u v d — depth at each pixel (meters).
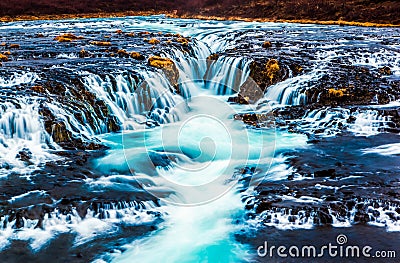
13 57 13.52
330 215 6.07
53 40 18.09
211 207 6.48
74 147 8.32
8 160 7.67
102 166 7.55
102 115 9.66
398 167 7.52
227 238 5.86
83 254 5.52
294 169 7.50
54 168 7.45
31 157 7.84
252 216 6.25
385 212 6.12
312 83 11.83
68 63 12.61
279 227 6.04
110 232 5.95
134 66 12.23
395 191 6.59
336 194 6.55
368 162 7.75
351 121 9.80
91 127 9.29
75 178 7.11
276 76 12.60
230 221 6.19
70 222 6.05
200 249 5.65
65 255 5.49
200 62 14.22
